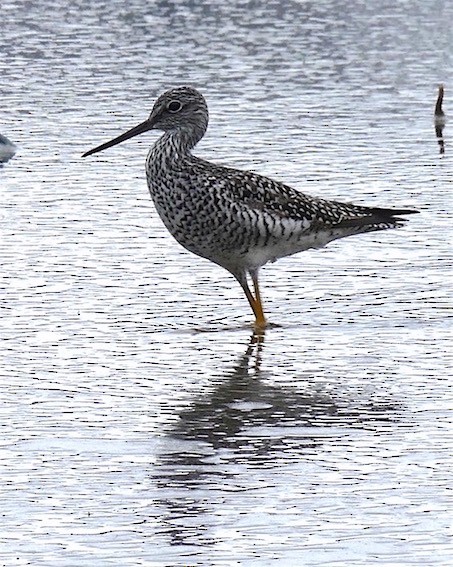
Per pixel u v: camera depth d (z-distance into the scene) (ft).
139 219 61.16
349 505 36.19
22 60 88.38
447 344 48.11
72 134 74.23
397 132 74.64
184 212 50.39
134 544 34.27
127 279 54.19
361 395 43.88
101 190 65.26
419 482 37.52
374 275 54.75
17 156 70.44
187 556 33.63
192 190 49.98
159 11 100.83
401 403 43.19
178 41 93.09
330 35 94.48
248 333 49.47
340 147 71.77
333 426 41.47
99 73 85.81
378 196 63.67
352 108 79.20
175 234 51.34
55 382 44.88
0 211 61.93
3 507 36.19
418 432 40.91
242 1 103.91
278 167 68.13
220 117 77.00
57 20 98.27
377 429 41.16
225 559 33.47
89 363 46.50
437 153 70.95
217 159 69.31
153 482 37.70
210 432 41.14
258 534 34.73
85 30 95.71
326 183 65.62
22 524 35.32
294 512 35.88
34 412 42.52
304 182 65.72
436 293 52.85
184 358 47.16
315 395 43.91
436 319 50.42
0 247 57.21
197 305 52.01
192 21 98.07
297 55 89.92
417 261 56.08
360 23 97.50
